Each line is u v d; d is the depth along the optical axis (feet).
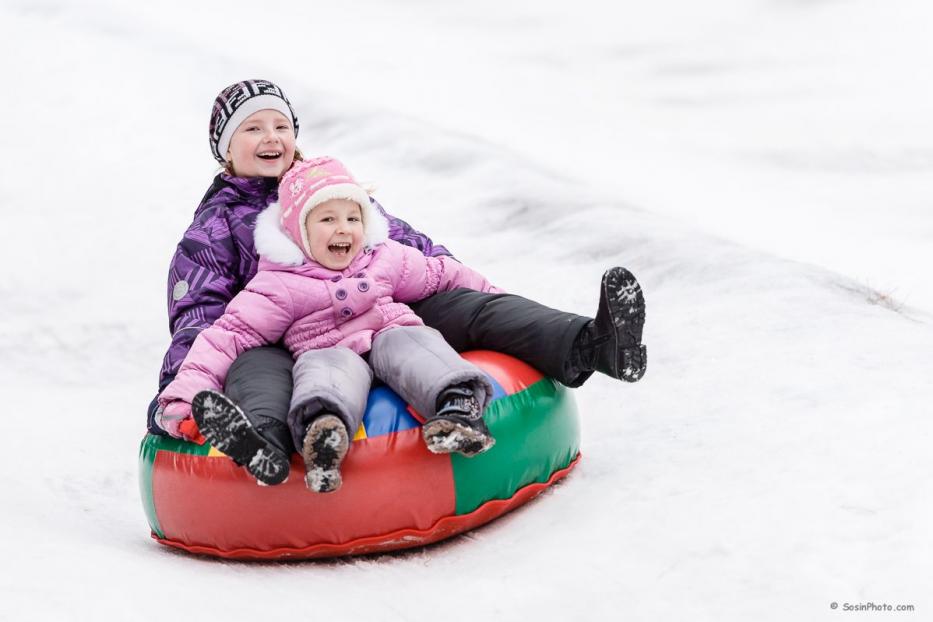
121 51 74.02
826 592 12.51
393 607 14.11
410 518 16.39
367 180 48.98
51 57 71.77
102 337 34.24
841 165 58.80
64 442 25.71
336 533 16.33
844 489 14.96
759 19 117.50
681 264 31.35
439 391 15.85
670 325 26.32
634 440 19.92
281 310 18.24
